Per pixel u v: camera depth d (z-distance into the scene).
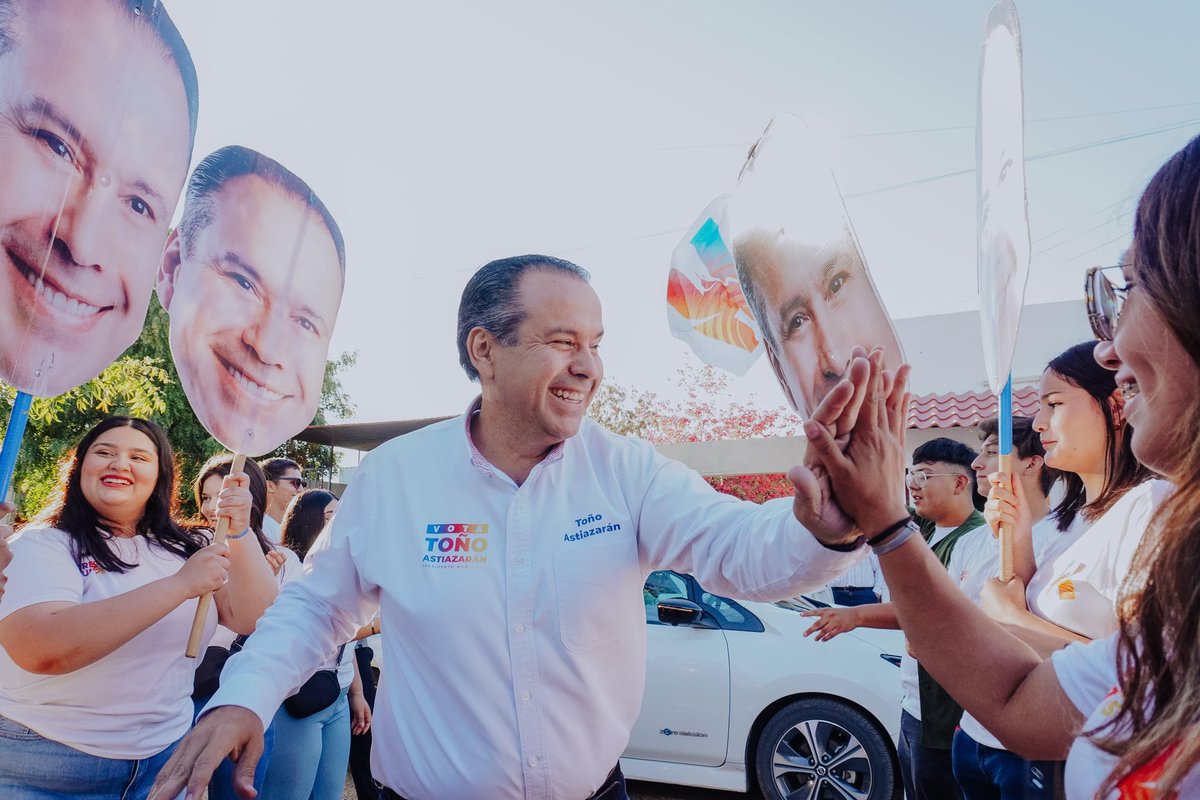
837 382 1.03
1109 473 2.14
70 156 1.81
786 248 1.08
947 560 3.35
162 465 2.47
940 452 3.50
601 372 1.73
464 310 1.80
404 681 1.70
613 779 1.71
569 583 1.63
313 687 2.91
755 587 1.45
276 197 2.36
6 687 2.11
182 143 2.00
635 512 1.72
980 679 1.10
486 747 1.59
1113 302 0.95
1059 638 1.94
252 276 2.30
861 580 6.48
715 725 4.54
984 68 1.53
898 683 4.35
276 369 2.35
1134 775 0.78
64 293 1.82
